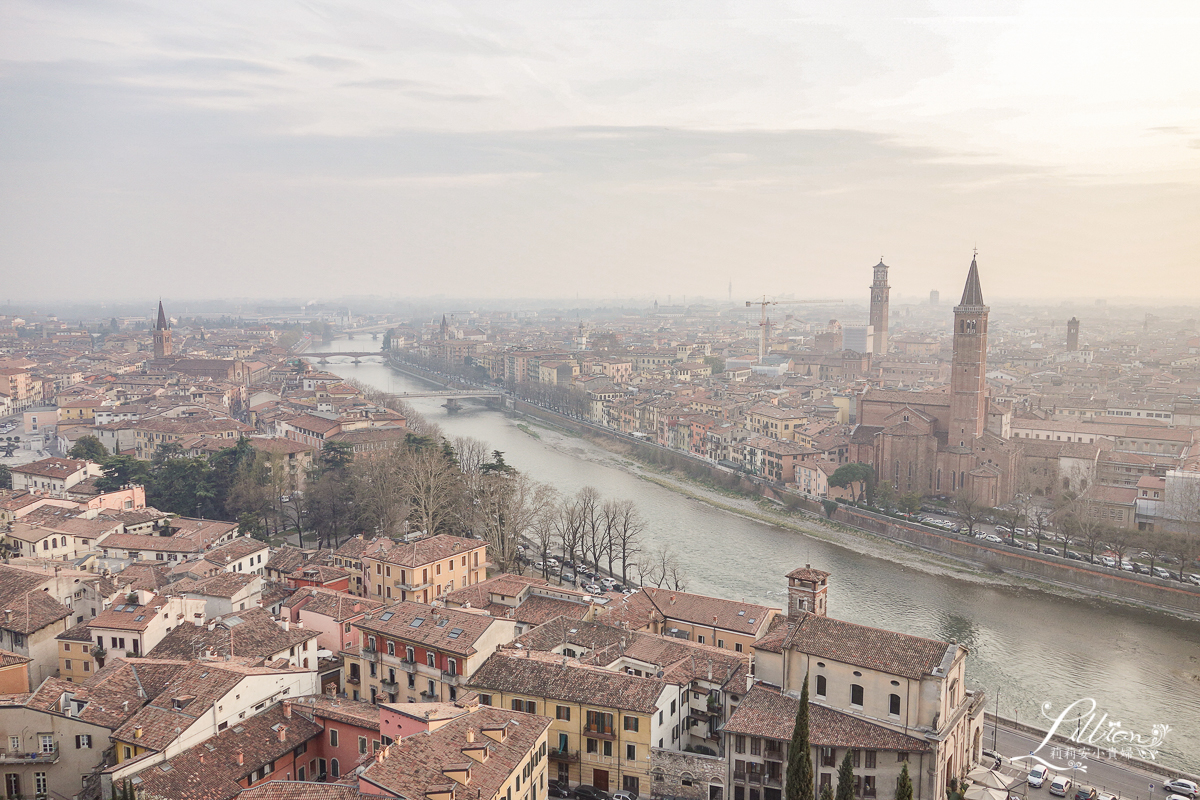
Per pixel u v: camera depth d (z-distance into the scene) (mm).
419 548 176875
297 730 111438
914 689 103562
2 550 194500
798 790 94375
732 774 109312
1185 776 124500
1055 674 168625
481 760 92938
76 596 158750
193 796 96000
